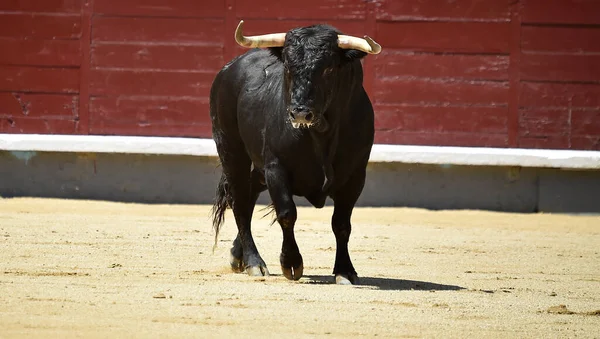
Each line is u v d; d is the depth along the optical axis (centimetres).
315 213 4294
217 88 2686
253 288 2234
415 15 4666
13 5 4697
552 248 3369
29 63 4700
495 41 4672
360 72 2338
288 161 2317
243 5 4672
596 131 4666
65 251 2847
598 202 4512
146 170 4534
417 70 4666
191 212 4197
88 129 4688
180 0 4684
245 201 2645
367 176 4522
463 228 3925
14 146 4503
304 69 2153
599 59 4662
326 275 2550
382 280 2467
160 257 2811
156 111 4684
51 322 1786
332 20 4662
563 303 2200
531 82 4675
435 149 4528
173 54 4684
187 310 1942
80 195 4541
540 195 4531
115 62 4700
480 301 2170
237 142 2638
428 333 1800
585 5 4669
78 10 4700
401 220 4112
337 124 2273
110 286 2217
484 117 4672
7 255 2714
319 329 1798
